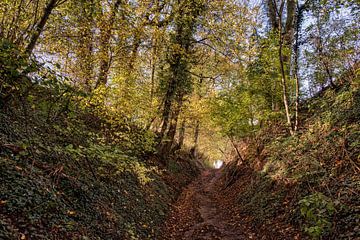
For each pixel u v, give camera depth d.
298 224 6.99
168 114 16.30
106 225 6.11
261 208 9.49
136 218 7.93
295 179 8.61
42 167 6.09
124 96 10.34
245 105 14.58
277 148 11.84
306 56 11.59
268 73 13.79
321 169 7.79
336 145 8.05
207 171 35.81
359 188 6.09
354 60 9.91
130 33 10.23
